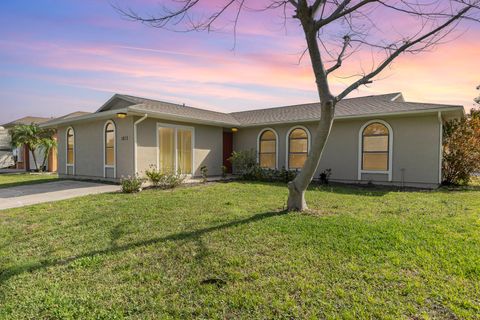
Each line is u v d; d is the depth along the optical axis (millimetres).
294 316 2471
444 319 2389
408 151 10891
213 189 9773
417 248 3895
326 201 7438
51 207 6957
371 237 4363
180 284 3059
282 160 14086
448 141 11586
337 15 5469
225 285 3023
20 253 4031
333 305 2609
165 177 10656
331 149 12625
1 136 24078
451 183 11594
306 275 3188
